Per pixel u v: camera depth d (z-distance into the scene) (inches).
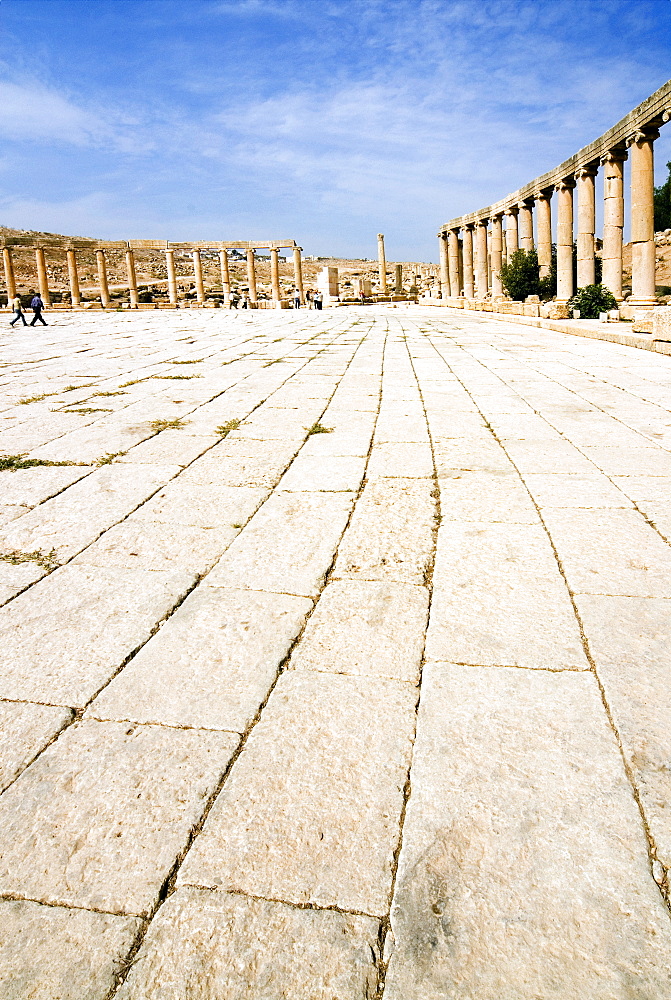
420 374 437.4
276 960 67.9
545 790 88.4
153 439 271.4
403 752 95.7
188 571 153.8
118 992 65.4
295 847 80.7
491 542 165.8
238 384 399.9
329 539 169.5
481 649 120.3
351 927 71.0
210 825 84.3
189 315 1312.7
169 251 2108.8
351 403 340.2
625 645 120.2
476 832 82.0
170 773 93.0
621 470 222.1
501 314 1062.4
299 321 1017.5
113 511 191.9
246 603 138.6
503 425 289.0
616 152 990.4
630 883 75.3
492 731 99.4
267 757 95.6
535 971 66.5
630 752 94.7
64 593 144.9
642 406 323.3
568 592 139.8
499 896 74.0
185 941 70.0
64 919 72.6
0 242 1916.8
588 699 106.0
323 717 103.6
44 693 111.5
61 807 87.6
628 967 66.7
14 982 66.4
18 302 1067.9
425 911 72.5
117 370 469.4
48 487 213.6
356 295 2263.8
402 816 84.7
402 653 119.7
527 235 1446.9
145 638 127.2
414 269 2982.3
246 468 229.9
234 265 4131.4
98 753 97.3
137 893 75.5
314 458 241.6
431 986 65.3
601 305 901.2
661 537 166.9
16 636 128.6
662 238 2303.2
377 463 234.1
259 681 113.1
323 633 126.9
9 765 95.3
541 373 435.8
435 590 142.0
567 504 191.0
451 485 209.6
